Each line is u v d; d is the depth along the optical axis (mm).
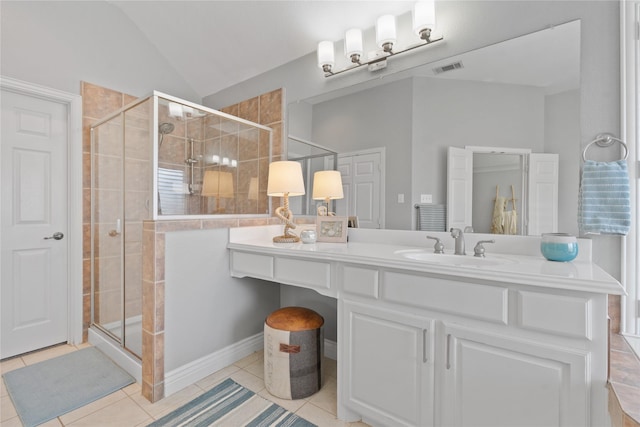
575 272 1051
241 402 1675
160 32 2746
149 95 1822
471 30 1677
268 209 2570
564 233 1401
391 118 1947
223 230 2053
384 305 1380
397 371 1334
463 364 1170
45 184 2303
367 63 2031
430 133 1798
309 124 2354
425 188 1807
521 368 1055
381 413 1384
